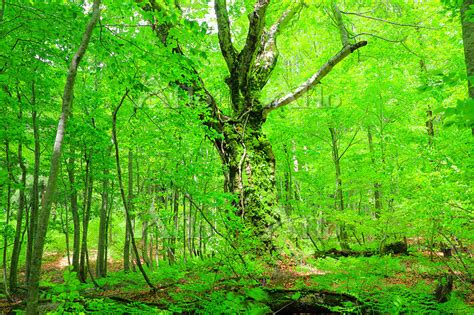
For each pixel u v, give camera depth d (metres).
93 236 19.86
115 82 6.50
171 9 5.05
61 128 3.59
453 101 10.30
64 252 18.88
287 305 4.99
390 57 13.62
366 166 13.12
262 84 11.33
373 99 13.10
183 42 5.86
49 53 6.57
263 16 9.70
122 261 17.41
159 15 5.03
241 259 6.51
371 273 7.01
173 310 4.41
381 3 13.21
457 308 4.42
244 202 9.51
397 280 6.66
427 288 5.75
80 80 9.55
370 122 14.17
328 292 5.29
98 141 9.03
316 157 15.68
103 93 9.02
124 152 14.30
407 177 8.88
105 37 5.32
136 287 7.70
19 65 6.55
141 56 5.48
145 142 8.91
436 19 11.31
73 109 9.27
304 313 5.08
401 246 11.12
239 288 5.51
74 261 9.95
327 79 14.25
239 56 10.62
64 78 8.89
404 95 12.84
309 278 6.83
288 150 14.05
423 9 12.07
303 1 11.30
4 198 10.58
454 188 7.10
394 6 13.86
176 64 5.73
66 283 3.54
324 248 11.79
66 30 5.50
